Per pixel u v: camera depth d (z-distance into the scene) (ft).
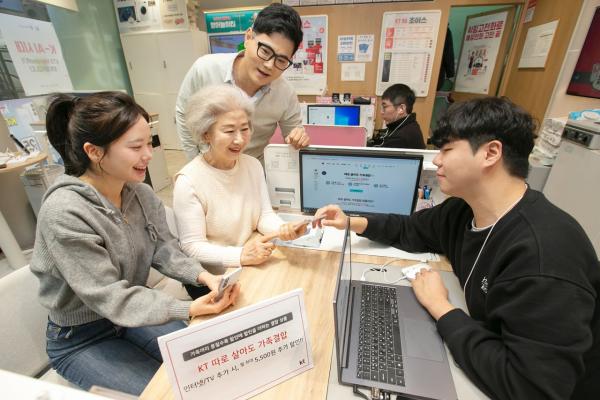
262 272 3.34
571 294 1.85
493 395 2.03
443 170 2.54
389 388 2.11
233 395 2.08
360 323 2.63
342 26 11.35
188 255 3.75
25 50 10.84
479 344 2.18
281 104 5.32
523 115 2.24
